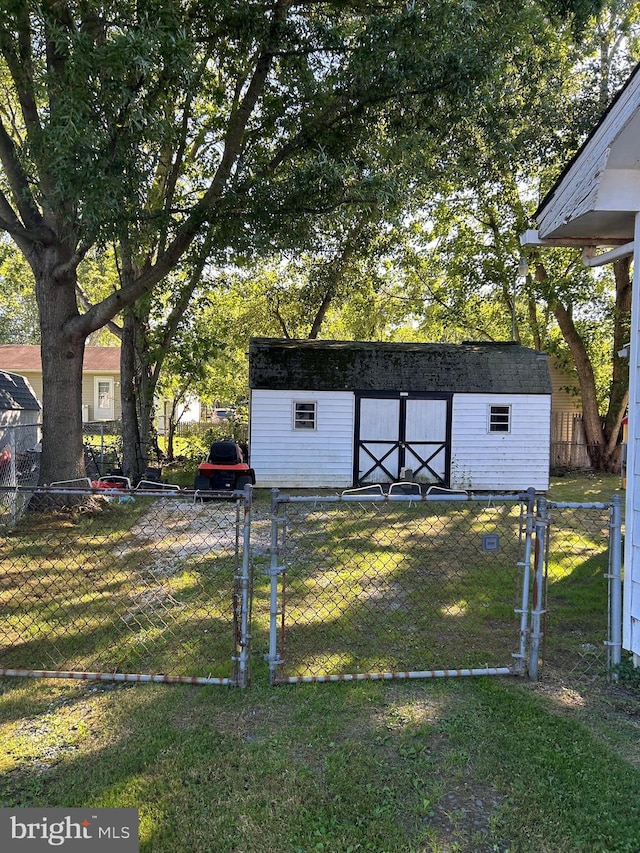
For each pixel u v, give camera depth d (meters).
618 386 17.67
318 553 7.26
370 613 5.02
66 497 9.02
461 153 13.12
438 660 4.07
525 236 5.01
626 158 3.84
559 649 4.33
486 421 13.70
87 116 6.32
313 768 2.82
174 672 3.82
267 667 3.92
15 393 15.59
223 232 8.77
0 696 3.50
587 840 2.37
